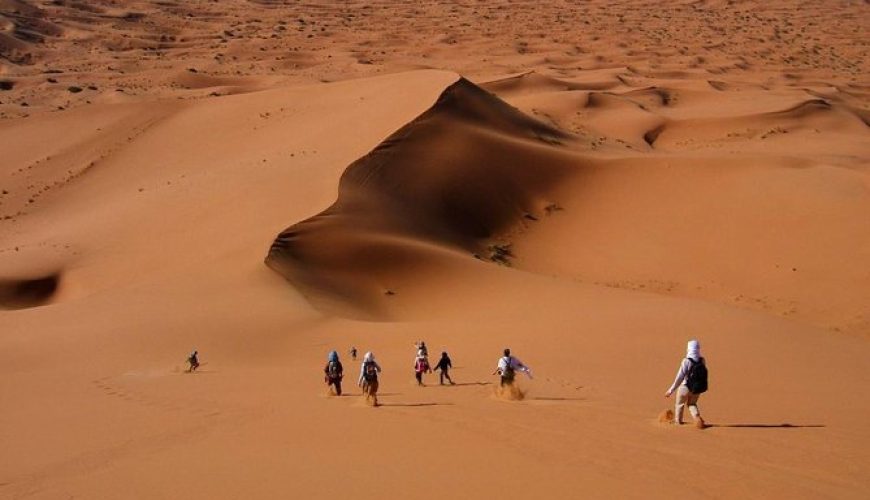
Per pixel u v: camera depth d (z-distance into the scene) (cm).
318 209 4194
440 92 6191
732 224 4916
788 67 14900
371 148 5281
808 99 10019
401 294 3603
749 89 11994
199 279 3350
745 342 2355
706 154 6069
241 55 14462
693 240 4834
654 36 17662
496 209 5200
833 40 17988
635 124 9231
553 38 17150
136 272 4019
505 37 17050
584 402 1497
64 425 1348
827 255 4431
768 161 5634
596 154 6134
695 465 949
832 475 911
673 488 853
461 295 3547
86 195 6431
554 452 1016
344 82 7712
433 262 3822
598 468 935
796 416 1326
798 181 5256
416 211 4816
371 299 3500
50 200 6475
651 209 5231
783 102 9988
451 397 1603
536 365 2097
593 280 4528
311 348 2570
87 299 3262
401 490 864
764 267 4450
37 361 2428
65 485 956
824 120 9562
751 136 8994
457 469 941
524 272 3891
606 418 1266
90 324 2828
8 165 7325
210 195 4941
